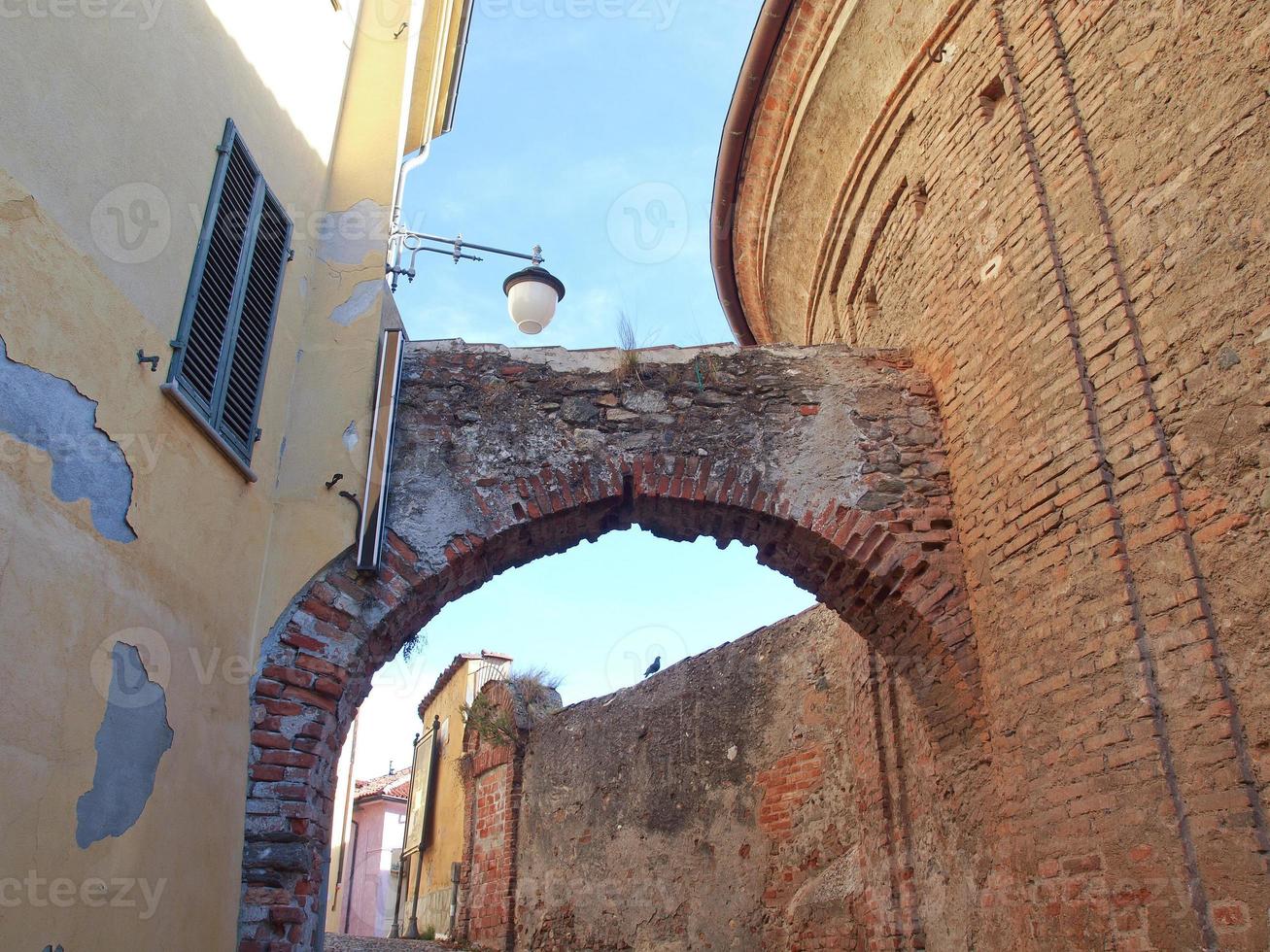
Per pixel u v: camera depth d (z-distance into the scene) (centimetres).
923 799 677
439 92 939
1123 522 471
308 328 641
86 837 366
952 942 620
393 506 604
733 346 677
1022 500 543
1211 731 408
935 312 664
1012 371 567
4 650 322
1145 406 467
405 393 638
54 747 348
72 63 381
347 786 2528
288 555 573
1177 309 462
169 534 449
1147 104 499
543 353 666
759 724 1002
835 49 780
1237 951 382
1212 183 451
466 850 1524
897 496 626
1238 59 446
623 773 1195
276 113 604
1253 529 407
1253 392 416
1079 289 523
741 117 895
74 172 380
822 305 938
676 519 651
